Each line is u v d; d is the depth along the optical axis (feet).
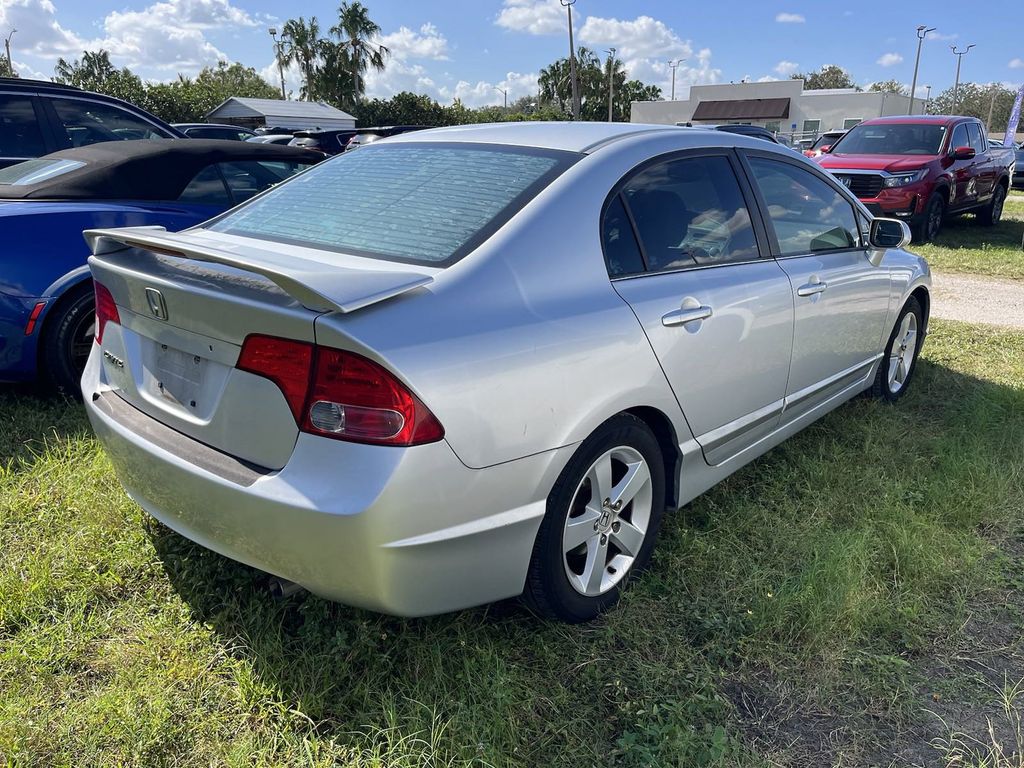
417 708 7.07
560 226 8.02
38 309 12.62
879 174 36.78
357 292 6.30
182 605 8.36
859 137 41.29
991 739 7.16
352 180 9.44
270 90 245.65
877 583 9.26
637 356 8.22
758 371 10.39
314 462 6.41
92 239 8.37
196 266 7.43
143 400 7.95
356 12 175.01
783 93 155.43
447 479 6.57
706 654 8.11
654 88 207.92
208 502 6.95
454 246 7.55
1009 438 13.51
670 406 8.86
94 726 6.81
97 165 14.23
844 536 10.04
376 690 7.29
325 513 6.28
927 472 12.32
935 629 8.64
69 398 13.42
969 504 11.17
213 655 7.67
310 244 8.11
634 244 8.80
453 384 6.56
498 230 7.69
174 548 9.25
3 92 18.51
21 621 8.14
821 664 8.01
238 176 16.07
